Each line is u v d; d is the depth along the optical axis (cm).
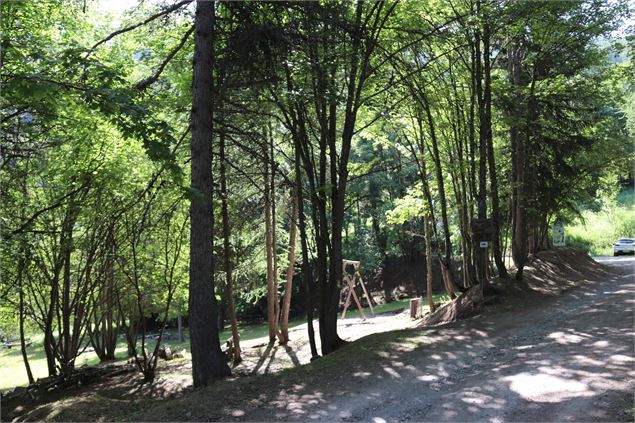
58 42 1281
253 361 1842
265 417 804
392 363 1100
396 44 1723
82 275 1712
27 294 1769
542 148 2339
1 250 1159
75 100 1055
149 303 2084
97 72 938
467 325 1460
